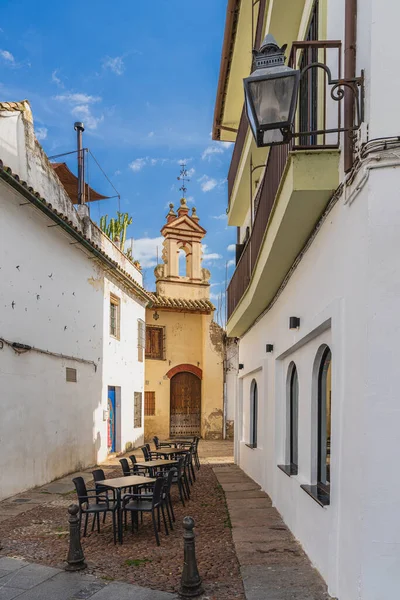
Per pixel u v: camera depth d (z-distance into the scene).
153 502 6.78
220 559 6.06
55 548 6.48
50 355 11.58
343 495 4.54
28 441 10.36
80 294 13.67
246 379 14.11
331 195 5.19
